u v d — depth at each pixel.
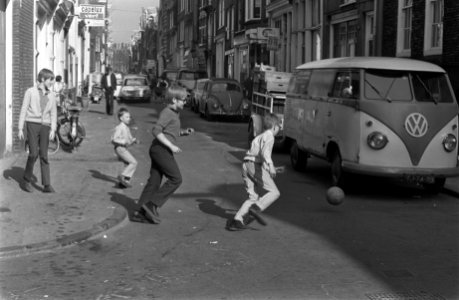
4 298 5.45
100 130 20.25
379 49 20.48
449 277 6.24
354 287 5.86
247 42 39.28
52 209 8.76
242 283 5.95
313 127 12.52
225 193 10.92
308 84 13.21
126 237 7.77
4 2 13.10
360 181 12.40
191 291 5.69
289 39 31.77
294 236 7.96
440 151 10.62
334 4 24.88
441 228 8.57
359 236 8.02
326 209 9.79
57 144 14.80
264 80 18.17
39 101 9.68
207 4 54.06
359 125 10.52
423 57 17.70
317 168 14.44
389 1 20.03
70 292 5.63
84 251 7.07
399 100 10.59
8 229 7.63
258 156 8.12
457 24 15.88
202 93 28.45
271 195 8.13
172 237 7.79
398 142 10.44
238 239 7.75
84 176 11.67
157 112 29.75
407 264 6.71
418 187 12.05
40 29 18.94
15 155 13.66
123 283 5.92
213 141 19.00
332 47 25.69
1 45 12.92
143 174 12.48
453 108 10.75
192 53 61.44
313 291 5.72
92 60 57.69
